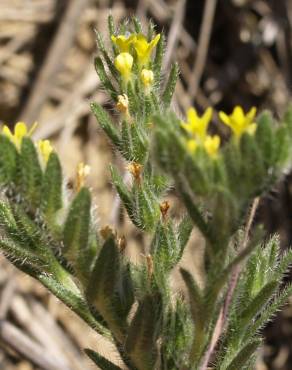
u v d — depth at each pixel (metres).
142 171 0.16
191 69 0.54
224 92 0.56
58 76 0.53
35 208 0.14
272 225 0.51
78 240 0.14
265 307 0.17
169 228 0.15
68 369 0.45
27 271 0.15
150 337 0.14
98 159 0.51
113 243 0.14
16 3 0.56
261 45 0.57
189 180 0.13
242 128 0.13
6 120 0.53
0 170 0.13
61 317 0.47
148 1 0.55
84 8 0.54
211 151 0.13
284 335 0.50
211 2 0.56
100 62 0.17
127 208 0.16
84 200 0.14
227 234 0.14
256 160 0.13
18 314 0.46
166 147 0.13
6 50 0.54
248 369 0.16
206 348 0.15
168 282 0.15
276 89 0.56
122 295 0.15
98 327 0.15
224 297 0.15
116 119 0.30
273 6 0.58
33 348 0.45
